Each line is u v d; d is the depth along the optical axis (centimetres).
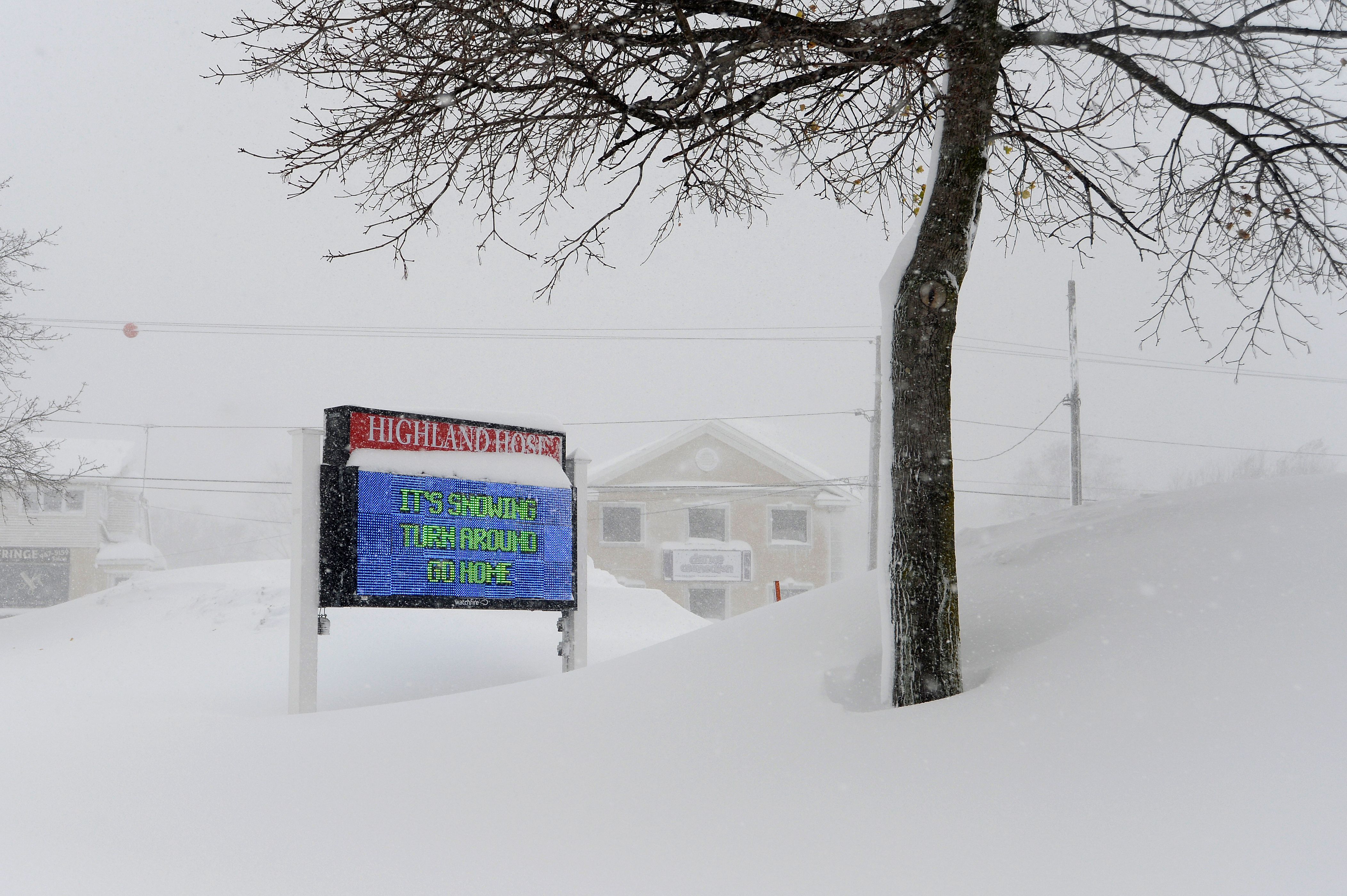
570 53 669
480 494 1408
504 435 1472
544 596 1470
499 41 650
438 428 1395
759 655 864
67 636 2011
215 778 766
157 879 525
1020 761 543
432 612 1958
